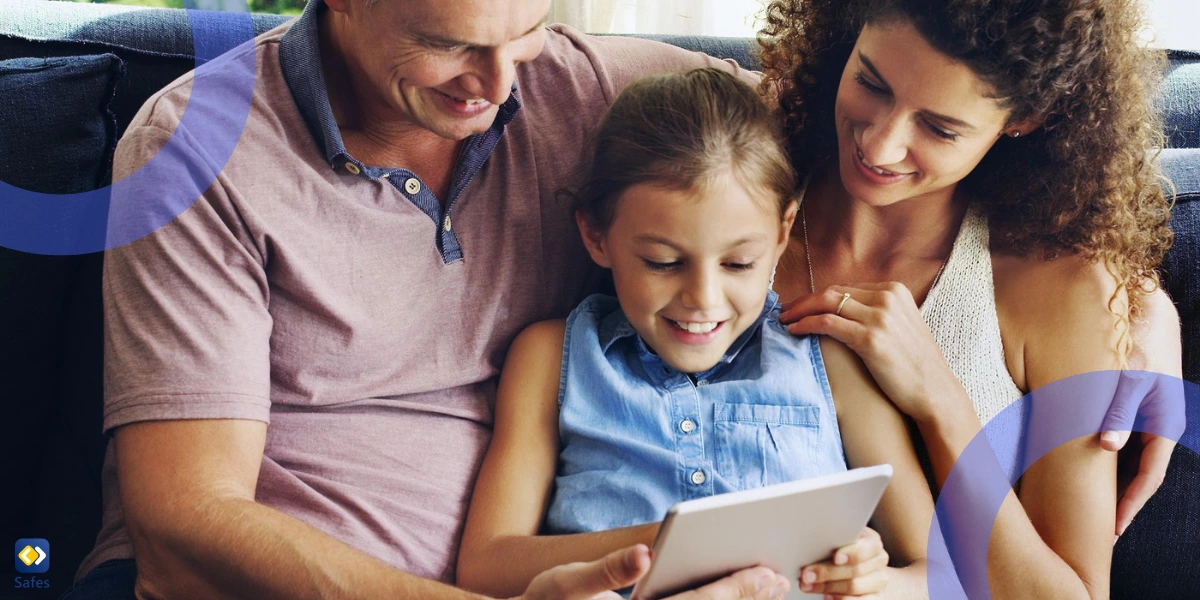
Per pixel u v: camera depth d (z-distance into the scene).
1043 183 1.11
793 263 1.22
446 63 0.94
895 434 1.08
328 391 1.06
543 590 0.84
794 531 0.84
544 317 1.19
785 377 1.09
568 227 1.18
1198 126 1.44
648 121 1.03
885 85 1.00
